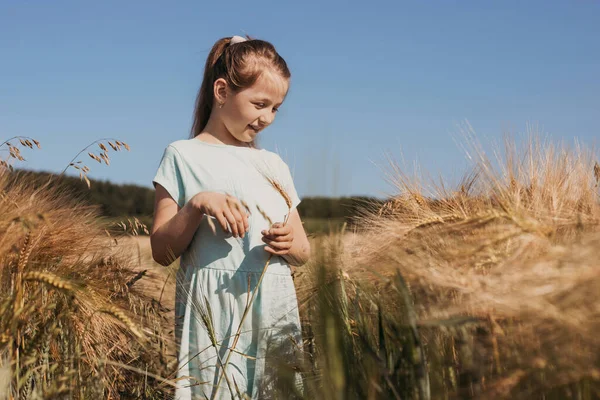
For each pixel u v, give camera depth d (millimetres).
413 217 1892
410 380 1387
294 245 2354
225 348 2166
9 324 1611
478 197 1870
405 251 1598
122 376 2150
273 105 2463
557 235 1469
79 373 1797
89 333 1950
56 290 1791
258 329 2094
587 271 1178
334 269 1528
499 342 1349
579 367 1174
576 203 1721
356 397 1421
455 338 1434
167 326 2264
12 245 1725
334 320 1475
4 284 1763
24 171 2209
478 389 1315
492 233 1439
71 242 2184
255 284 2240
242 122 2434
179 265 2391
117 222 2840
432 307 1467
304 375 1683
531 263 1275
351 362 1487
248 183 2396
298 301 2182
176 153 2436
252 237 2291
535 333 1248
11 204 1926
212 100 2631
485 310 1345
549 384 1215
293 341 1953
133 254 2641
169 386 2104
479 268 1436
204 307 2203
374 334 1694
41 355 1775
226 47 2660
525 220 1438
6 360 1686
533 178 1820
